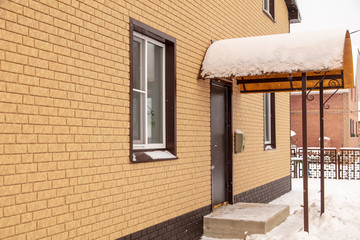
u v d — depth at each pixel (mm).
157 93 6242
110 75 4836
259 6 10523
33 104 3805
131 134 5164
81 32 4410
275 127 11625
